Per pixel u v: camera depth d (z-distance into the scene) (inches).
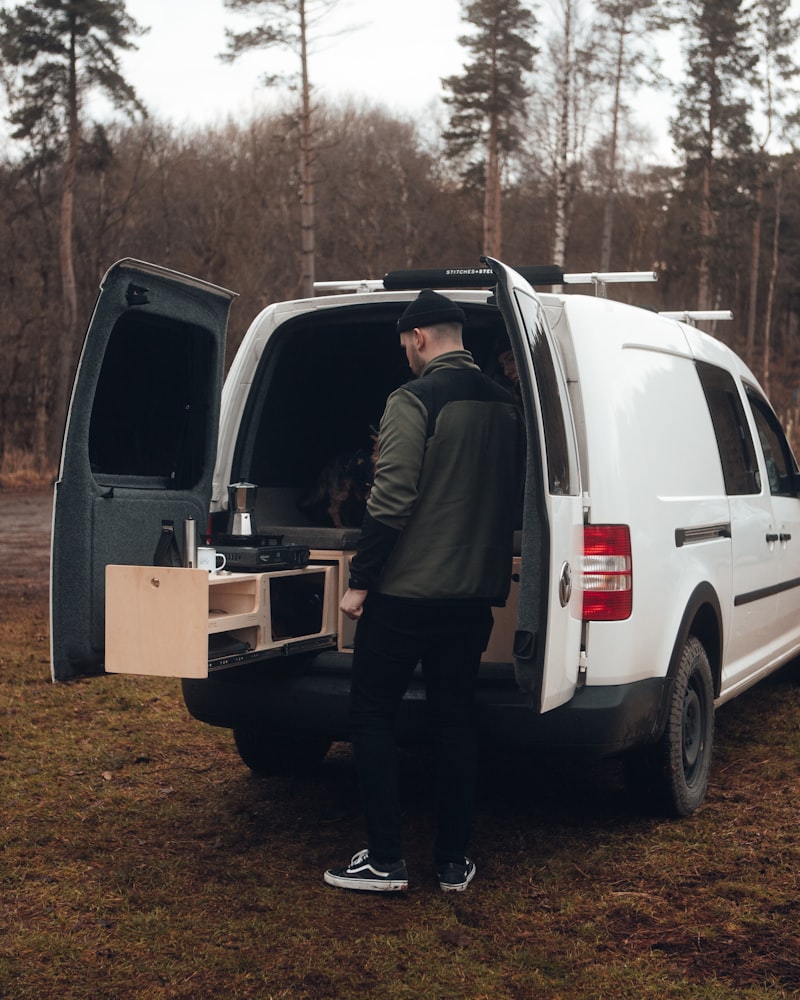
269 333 174.9
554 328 148.4
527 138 1225.4
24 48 1066.7
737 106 1441.9
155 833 157.9
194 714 157.6
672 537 156.8
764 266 2058.3
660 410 164.2
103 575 144.2
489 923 126.7
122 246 1443.2
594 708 140.1
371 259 1685.5
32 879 140.0
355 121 1883.6
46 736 211.6
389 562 132.2
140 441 154.4
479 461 133.3
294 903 132.1
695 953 118.4
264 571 143.2
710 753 171.8
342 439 200.5
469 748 137.3
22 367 1339.8
